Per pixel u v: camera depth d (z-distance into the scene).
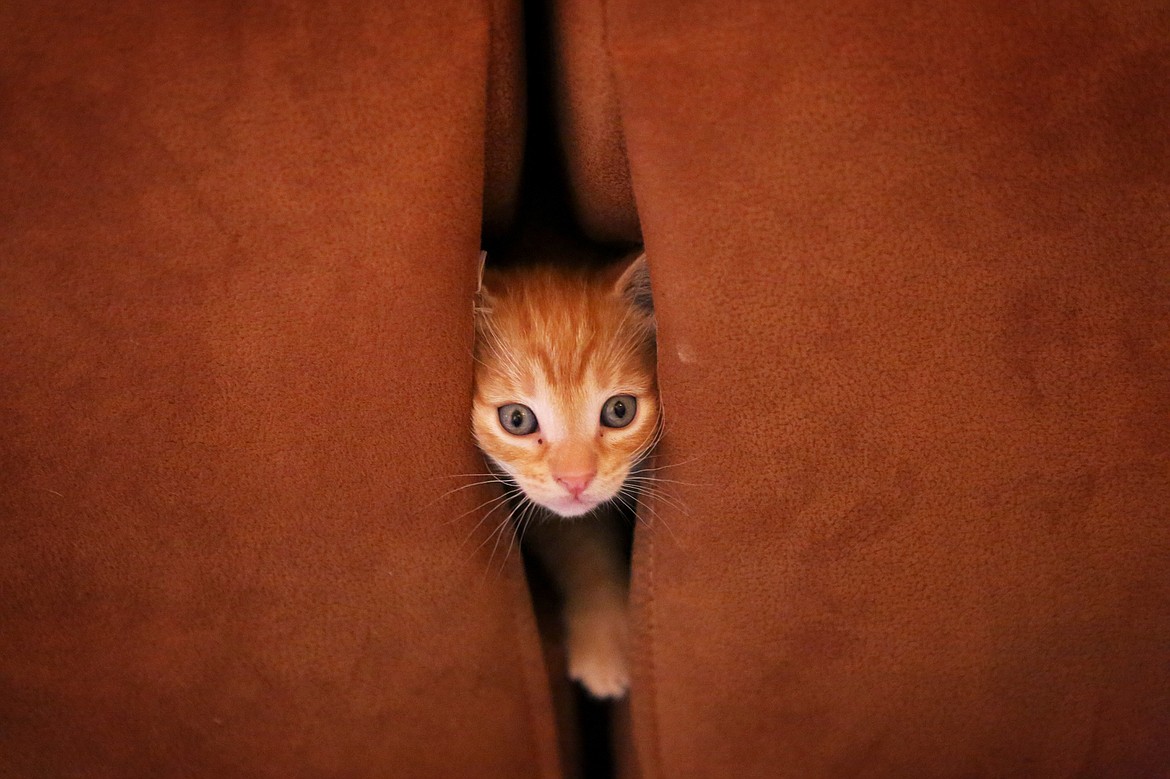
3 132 0.36
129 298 0.37
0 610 0.40
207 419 0.38
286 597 0.40
